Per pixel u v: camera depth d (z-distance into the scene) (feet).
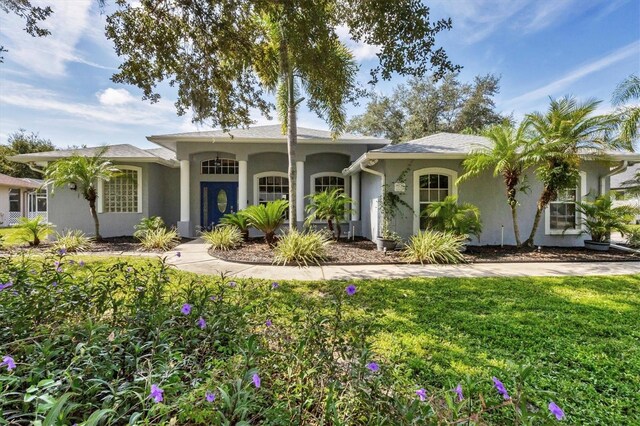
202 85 20.94
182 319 8.91
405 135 88.69
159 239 33.58
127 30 18.30
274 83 35.68
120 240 39.09
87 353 6.42
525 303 15.67
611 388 8.68
